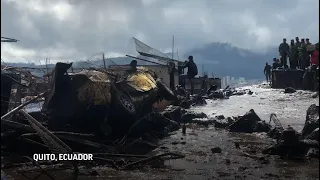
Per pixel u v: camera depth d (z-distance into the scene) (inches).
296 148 297.6
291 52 1043.3
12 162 262.1
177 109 516.7
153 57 794.2
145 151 322.3
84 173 246.2
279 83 1022.4
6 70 359.9
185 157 298.4
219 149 319.9
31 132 284.4
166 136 399.9
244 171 256.2
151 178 239.0
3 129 285.9
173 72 773.9
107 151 298.8
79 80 322.0
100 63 413.4
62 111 318.3
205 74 1042.1
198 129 452.8
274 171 256.2
